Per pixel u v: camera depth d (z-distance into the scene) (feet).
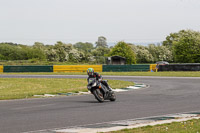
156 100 65.72
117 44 396.57
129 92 85.56
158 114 46.85
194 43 376.89
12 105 57.47
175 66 209.56
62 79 143.95
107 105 57.36
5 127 36.11
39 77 163.73
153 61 484.33
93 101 64.64
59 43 430.20
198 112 49.08
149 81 133.18
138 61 476.13
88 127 36.11
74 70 221.25
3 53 405.80
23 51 411.13
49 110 50.49
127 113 47.55
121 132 32.30
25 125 37.42
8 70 219.00
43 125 37.50
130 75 176.96
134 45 498.69
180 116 44.78
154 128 34.50
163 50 484.33
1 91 92.84
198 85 109.19
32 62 299.58
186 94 79.00
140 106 55.88
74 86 108.78
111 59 355.15
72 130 34.14
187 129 33.65
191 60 375.45
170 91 87.86
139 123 38.78
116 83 118.83
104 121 40.65
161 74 180.14
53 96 76.54
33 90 95.30
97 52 537.24
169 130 33.01
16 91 92.53
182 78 152.25
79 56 422.41
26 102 62.80
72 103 60.85
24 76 173.99
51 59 408.05
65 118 42.65
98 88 61.57
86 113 47.32
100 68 221.05
